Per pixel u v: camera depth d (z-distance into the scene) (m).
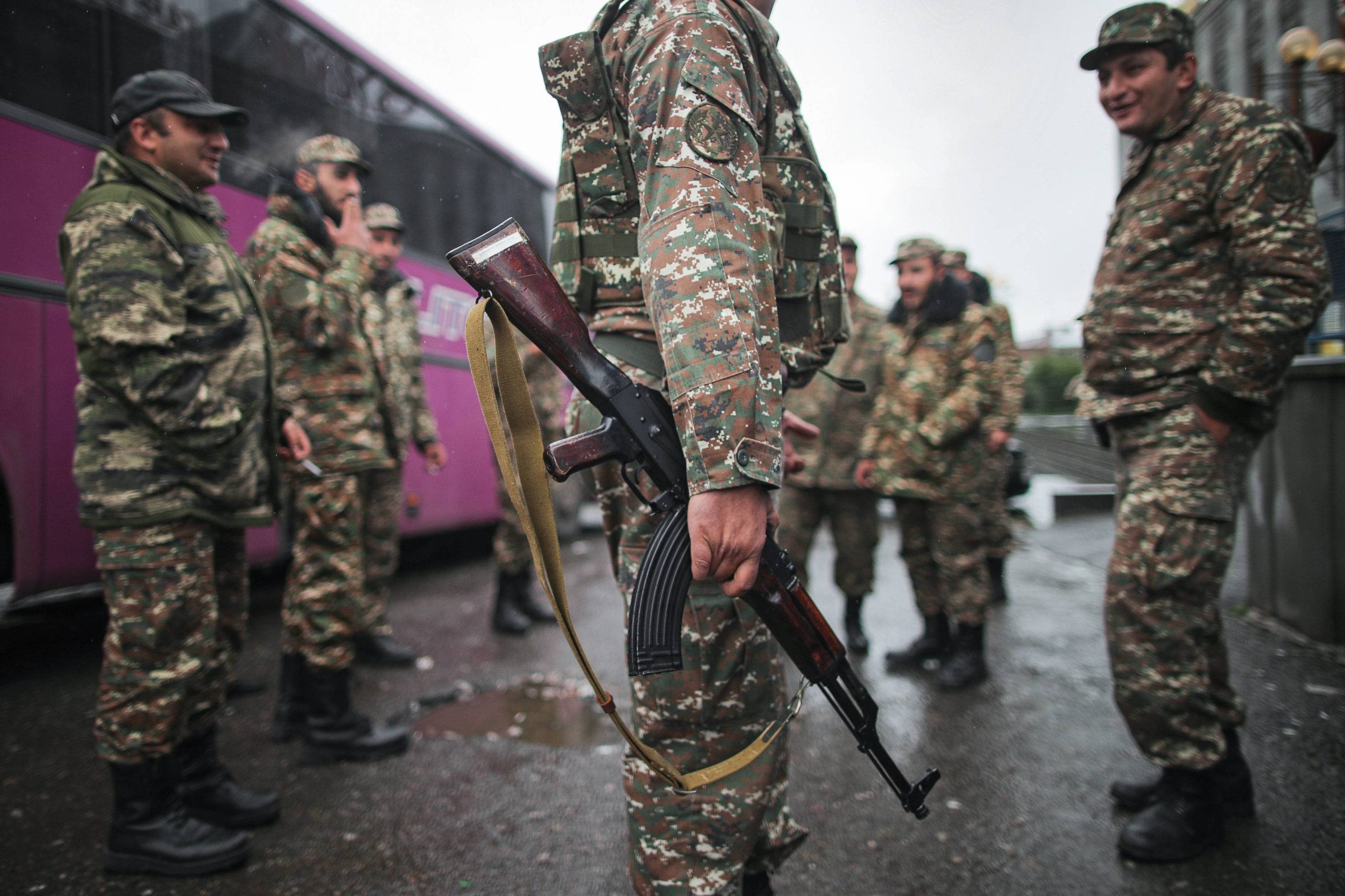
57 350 3.61
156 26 3.92
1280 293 1.93
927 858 2.14
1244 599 4.29
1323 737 2.69
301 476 2.81
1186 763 2.06
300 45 4.77
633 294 1.31
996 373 4.39
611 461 1.32
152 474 2.01
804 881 2.04
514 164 6.90
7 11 3.43
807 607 1.25
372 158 5.27
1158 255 2.14
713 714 1.28
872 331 4.03
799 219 1.32
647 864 1.31
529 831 2.32
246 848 2.16
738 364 1.04
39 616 4.42
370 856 2.20
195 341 2.12
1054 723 3.05
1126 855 2.10
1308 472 3.61
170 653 2.06
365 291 3.18
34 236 3.53
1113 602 2.16
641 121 1.15
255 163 4.48
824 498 3.99
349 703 2.84
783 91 1.32
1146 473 2.12
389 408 3.74
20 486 3.50
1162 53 2.10
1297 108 4.36
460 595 5.49
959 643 3.52
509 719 3.17
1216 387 2.00
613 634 4.34
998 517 4.84
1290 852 2.08
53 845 2.25
